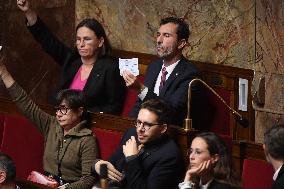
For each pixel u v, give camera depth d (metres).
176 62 15.94
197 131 14.10
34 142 15.99
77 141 15.07
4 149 16.11
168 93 15.65
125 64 17.47
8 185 13.27
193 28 18.62
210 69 17.97
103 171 12.41
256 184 13.84
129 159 13.70
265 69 18.64
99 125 15.24
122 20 18.77
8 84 15.47
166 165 13.71
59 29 18.98
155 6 18.67
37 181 14.77
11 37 19.19
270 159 13.06
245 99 18.12
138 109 15.50
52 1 18.98
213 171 12.91
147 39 18.69
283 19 18.53
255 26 18.67
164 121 13.85
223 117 17.61
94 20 16.91
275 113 18.69
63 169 15.15
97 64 16.83
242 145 14.29
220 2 18.67
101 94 16.75
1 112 16.44
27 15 17.14
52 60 18.94
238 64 18.72
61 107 15.08
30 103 15.48
